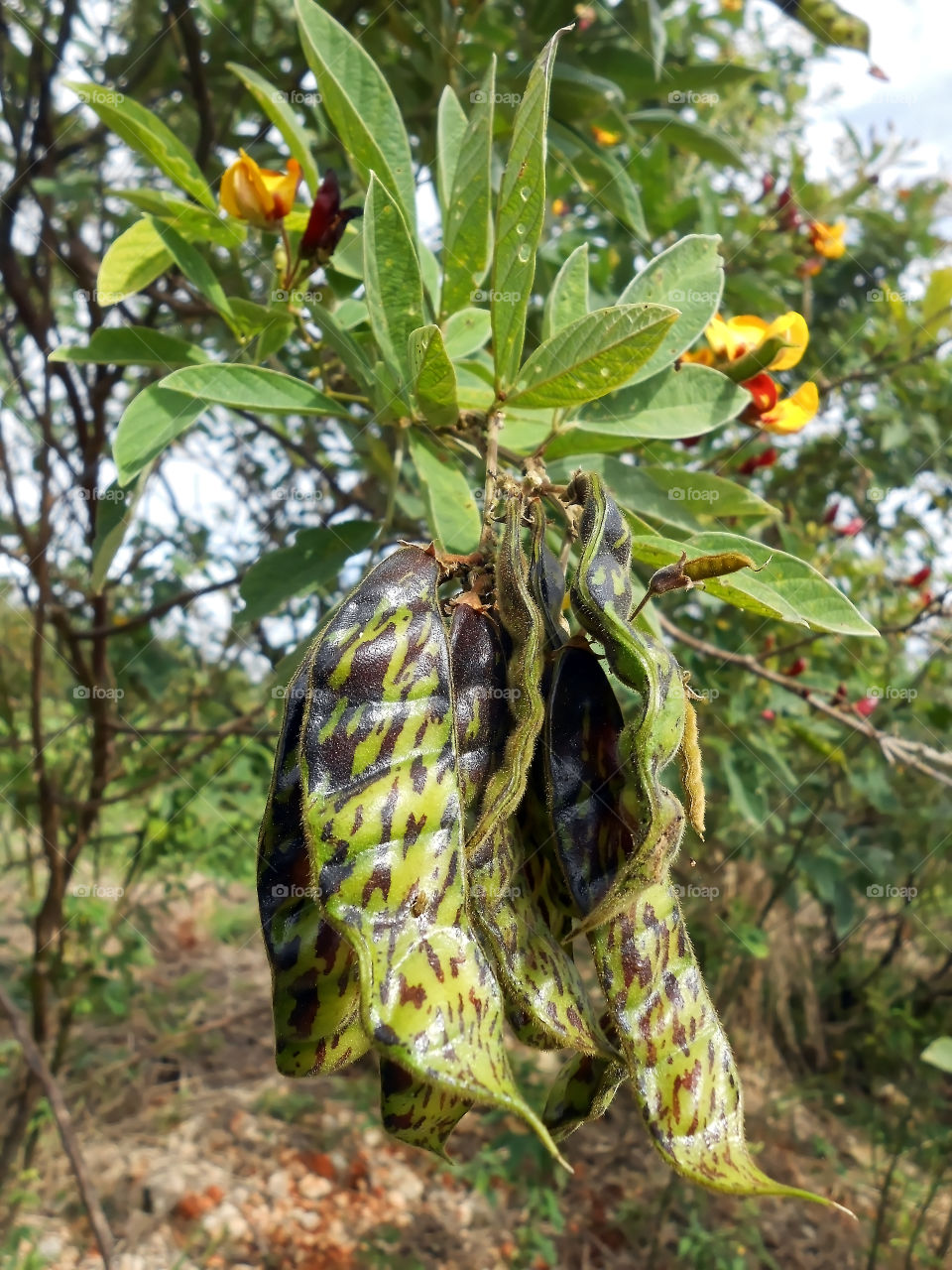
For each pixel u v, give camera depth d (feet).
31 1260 1.50
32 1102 1.56
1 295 1.54
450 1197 1.96
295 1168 1.96
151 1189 1.79
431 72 1.12
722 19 1.61
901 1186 2.03
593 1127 2.15
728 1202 1.96
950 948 2.31
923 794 2.04
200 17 1.24
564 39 1.14
